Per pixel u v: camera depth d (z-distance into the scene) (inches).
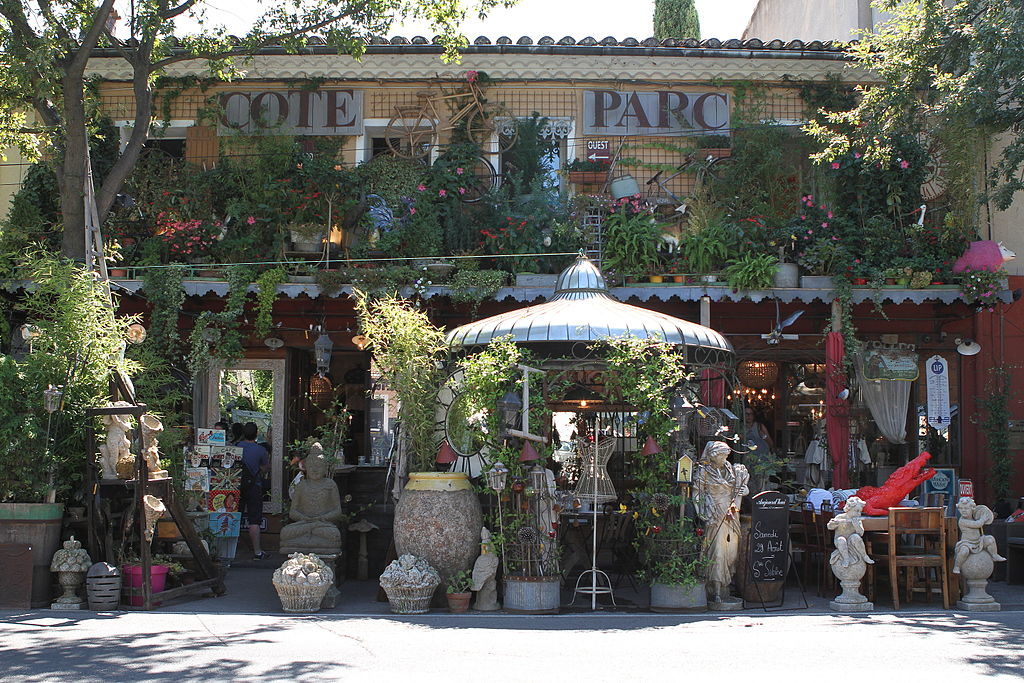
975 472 599.2
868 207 582.2
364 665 285.7
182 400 581.3
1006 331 603.8
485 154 617.9
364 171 582.6
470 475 426.9
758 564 400.8
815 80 624.7
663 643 323.9
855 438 571.2
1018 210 612.4
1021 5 507.8
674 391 417.4
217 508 507.2
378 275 536.1
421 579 381.4
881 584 443.5
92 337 410.6
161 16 518.0
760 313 600.1
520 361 406.0
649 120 622.5
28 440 389.4
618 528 460.8
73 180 496.1
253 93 616.7
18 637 325.7
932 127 579.8
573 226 565.0
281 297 569.6
